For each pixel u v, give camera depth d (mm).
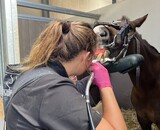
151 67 1580
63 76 646
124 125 608
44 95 569
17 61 1278
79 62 651
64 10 2402
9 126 605
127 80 2617
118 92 2729
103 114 632
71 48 627
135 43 1527
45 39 650
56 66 637
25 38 2029
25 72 662
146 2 2465
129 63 998
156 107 1585
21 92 603
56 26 650
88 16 2811
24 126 572
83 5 3410
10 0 1233
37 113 565
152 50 1626
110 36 1415
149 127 1793
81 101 577
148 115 1672
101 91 677
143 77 1563
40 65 640
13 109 600
